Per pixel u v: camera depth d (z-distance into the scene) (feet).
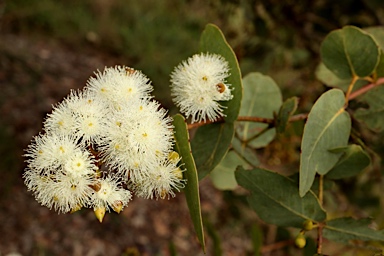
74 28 4.10
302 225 0.82
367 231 0.79
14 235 2.45
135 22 4.09
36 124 2.99
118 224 2.64
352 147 0.81
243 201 1.24
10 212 2.54
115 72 0.78
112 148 0.72
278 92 1.00
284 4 1.50
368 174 1.41
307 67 1.66
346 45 0.88
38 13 4.03
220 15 1.73
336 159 0.80
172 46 3.77
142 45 3.83
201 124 0.80
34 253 2.40
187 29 2.34
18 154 2.78
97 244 2.52
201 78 0.78
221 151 0.81
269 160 1.44
